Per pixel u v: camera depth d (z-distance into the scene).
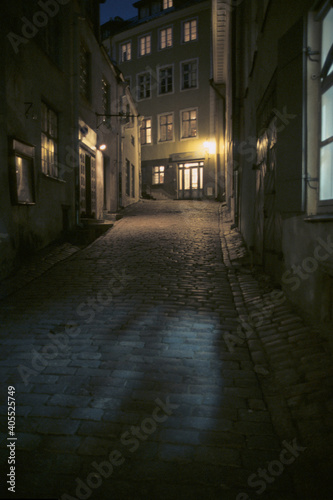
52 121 10.17
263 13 6.09
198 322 4.89
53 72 9.87
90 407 2.93
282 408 2.84
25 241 8.16
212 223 14.17
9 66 7.18
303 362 3.32
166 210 18.67
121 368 3.61
